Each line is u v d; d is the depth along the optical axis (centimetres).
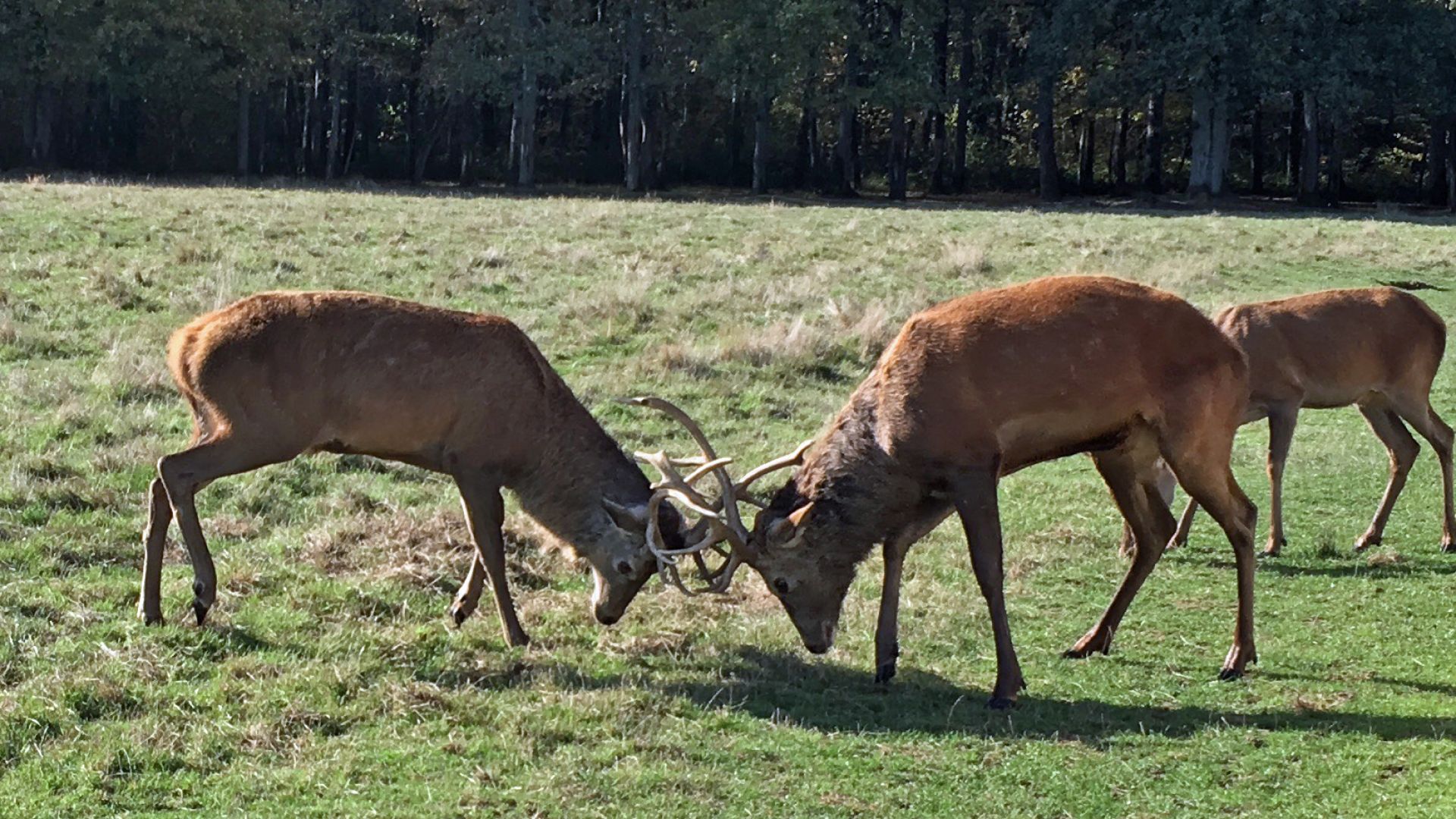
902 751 620
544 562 862
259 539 862
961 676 729
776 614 802
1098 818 563
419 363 735
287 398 720
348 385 726
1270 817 563
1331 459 1245
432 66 4731
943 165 5475
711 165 5594
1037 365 695
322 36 4819
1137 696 700
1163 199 4916
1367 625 817
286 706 630
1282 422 1004
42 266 1585
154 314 1430
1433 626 813
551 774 580
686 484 722
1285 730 650
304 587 783
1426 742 630
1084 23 4566
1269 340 1009
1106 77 4566
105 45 4381
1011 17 5059
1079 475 1158
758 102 4897
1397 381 1007
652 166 5212
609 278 1786
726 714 652
